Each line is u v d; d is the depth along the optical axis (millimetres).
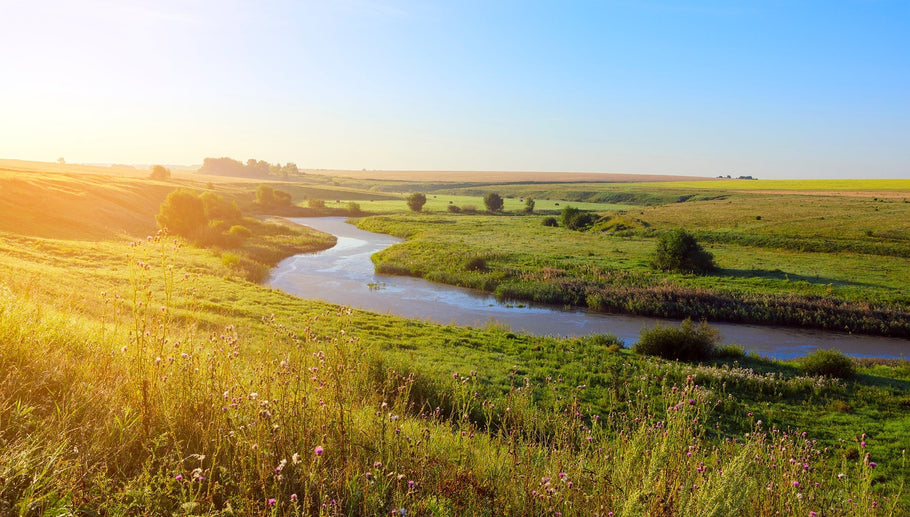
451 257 56500
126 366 5582
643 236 78188
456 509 4363
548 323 36062
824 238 69438
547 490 4340
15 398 4664
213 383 5230
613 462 5809
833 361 23156
